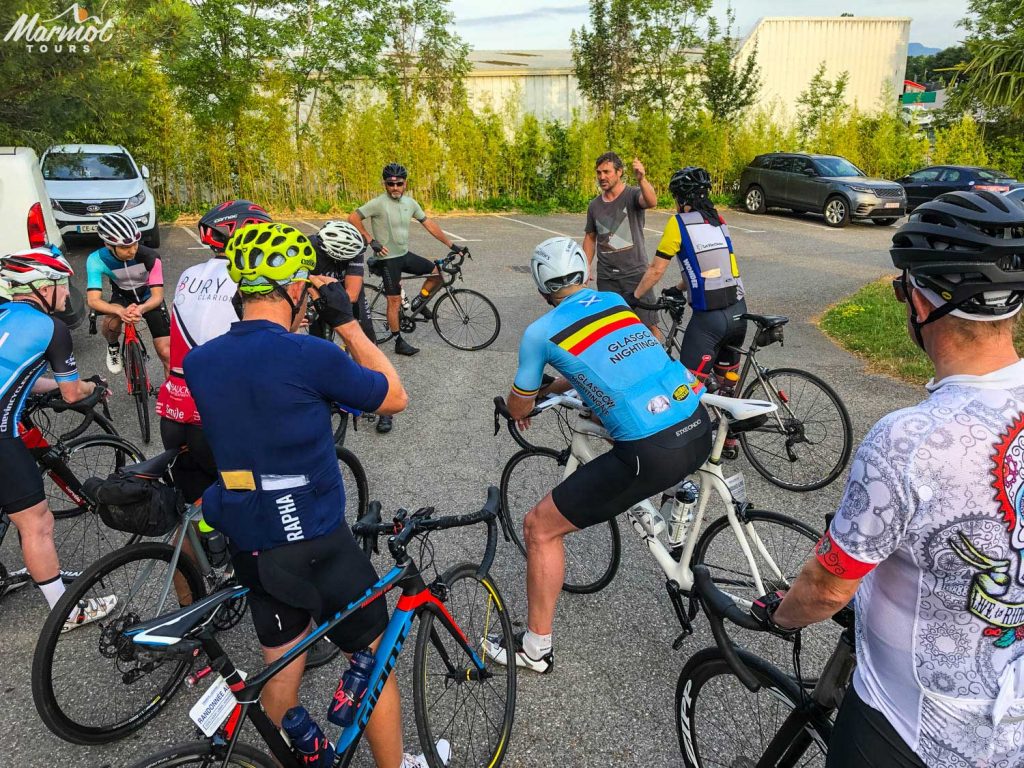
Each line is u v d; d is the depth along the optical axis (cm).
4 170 723
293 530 193
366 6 1620
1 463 279
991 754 129
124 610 282
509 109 1856
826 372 648
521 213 1820
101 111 836
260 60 1576
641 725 266
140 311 491
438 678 277
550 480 366
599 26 1892
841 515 130
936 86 3353
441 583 240
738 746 232
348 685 203
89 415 399
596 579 343
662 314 699
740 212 1875
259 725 188
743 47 2278
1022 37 751
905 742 135
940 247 126
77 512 407
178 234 1407
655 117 1889
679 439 255
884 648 136
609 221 588
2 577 334
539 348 266
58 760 253
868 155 2050
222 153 1596
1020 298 121
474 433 530
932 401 125
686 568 291
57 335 305
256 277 190
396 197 662
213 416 188
